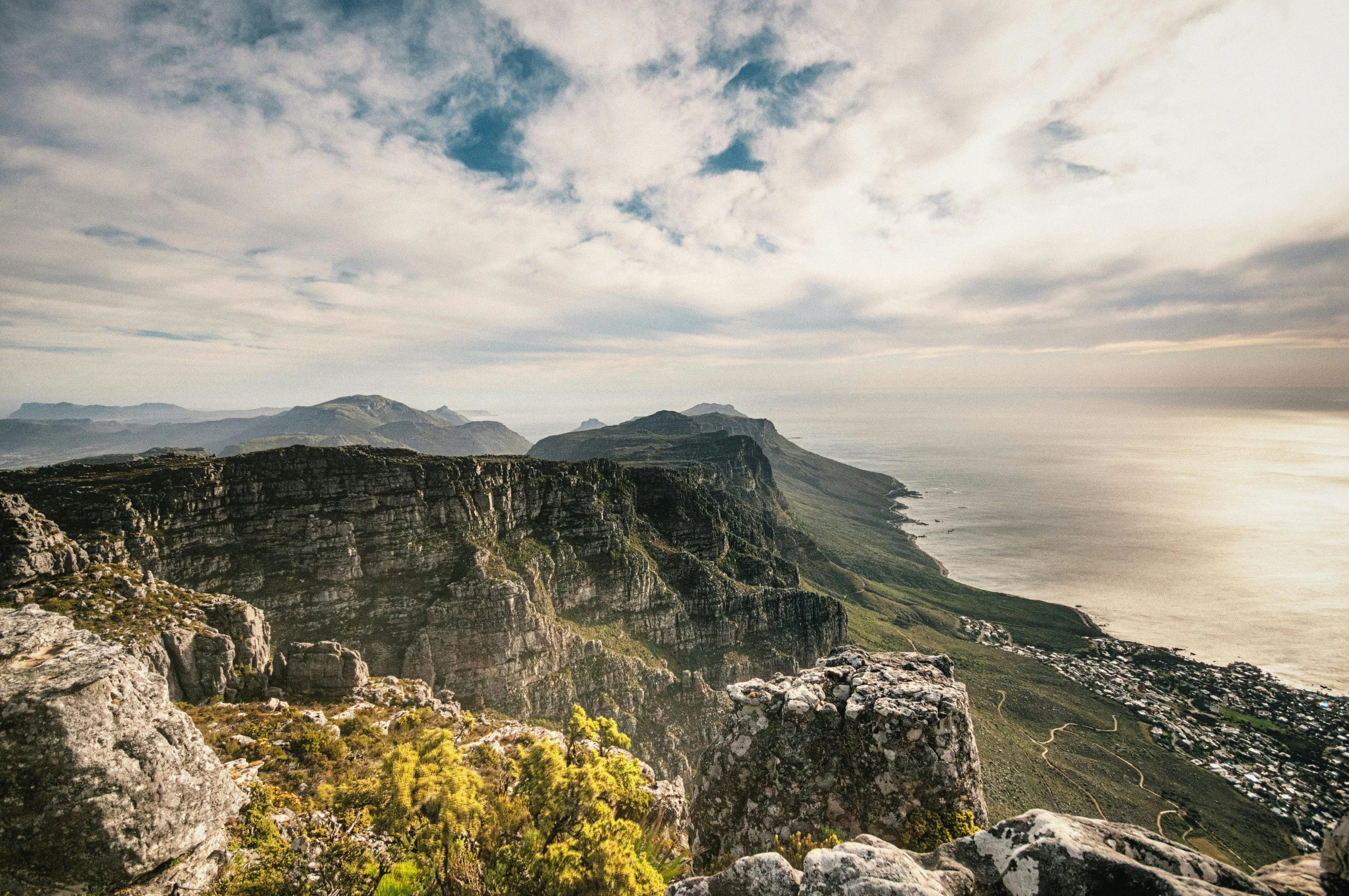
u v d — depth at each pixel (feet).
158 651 184.24
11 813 58.13
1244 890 38.83
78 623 184.14
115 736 64.08
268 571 333.62
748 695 97.50
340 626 338.75
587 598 456.45
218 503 327.26
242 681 199.93
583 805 84.28
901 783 83.35
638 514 588.09
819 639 563.48
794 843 82.23
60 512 280.72
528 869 74.95
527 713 362.94
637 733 396.16
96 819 60.85
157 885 64.39
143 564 290.56
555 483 471.62
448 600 362.33
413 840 76.89
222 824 73.97
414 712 189.78
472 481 413.18
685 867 96.17
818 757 90.43
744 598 540.52
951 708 86.07
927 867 47.06
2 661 64.80
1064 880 41.75
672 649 487.61
